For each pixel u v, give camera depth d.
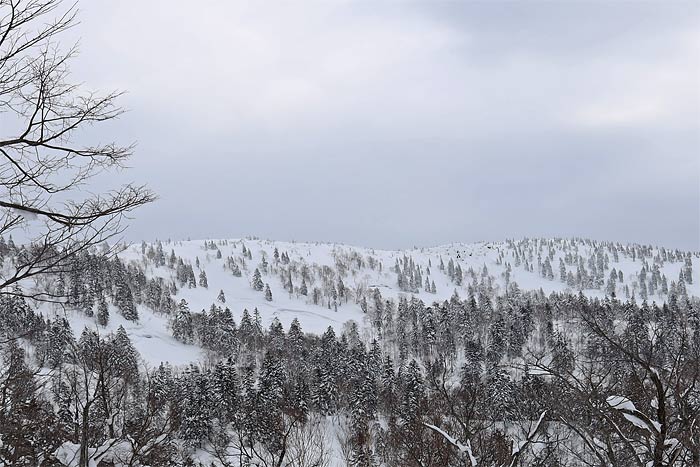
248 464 10.19
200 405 28.09
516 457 6.68
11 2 4.43
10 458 7.89
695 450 5.50
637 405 6.55
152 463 10.46
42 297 4.96
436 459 8.16
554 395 6.39
